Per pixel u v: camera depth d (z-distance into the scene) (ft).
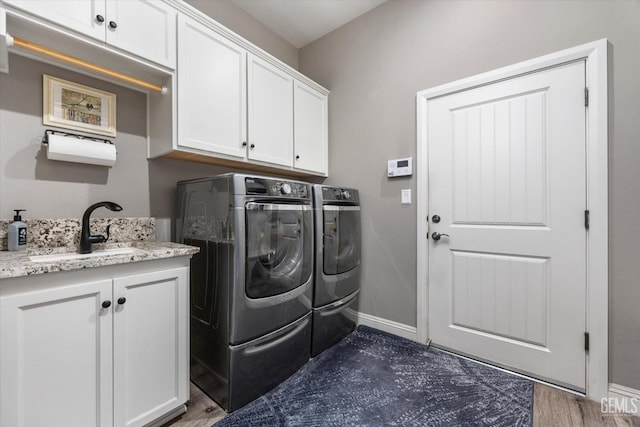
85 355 3.56
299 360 5.98
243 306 4.78
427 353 6.63
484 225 6.23
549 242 5.48
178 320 4.52
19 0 3.67
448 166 6.69
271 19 8.39
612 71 4.87
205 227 5.33
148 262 4.16
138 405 4.05
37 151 4.67
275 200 5.41
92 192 5.25
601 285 4.93
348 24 8.52
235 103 6.21
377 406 4.85
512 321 5.90
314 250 6.46
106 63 4.90
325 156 8.86
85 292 3.53
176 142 5.24
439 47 6.80
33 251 4.37
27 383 3.15
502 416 4.62
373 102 7.97
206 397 5.13
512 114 5.85
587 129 5.08
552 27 5.41
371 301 8.04
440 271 6.84
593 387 5.01
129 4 4.68
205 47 5.67
